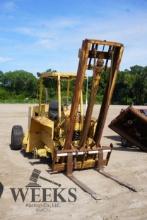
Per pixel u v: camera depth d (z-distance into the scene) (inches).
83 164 216.8
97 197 170.4
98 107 829.2
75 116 203.5
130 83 1411.2
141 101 1402.6
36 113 255.8
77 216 150.3
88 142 224.1
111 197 173.5
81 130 219.5
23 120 515.8
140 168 232.7
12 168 225.6
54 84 237.6
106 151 222.1
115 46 197.6
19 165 233.0
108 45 195.0
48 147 228.4
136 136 308.5
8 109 736.3
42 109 246.8
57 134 225.0
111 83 204.8
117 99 1450.5
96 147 221.5
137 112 301.0
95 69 197.2
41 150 236.7
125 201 168.4
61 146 219.0
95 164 221.6
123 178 207.6
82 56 192.7
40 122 228.8
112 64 201.3
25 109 735.1
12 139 279.1
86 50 191.6
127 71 1654.8
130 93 1421.0
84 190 181.5
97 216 150.4
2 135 362.9
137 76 1430.9
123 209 158.6
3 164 236.4
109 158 247.1
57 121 223.8
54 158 206.5
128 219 147.9
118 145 323.9
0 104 973.8
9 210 156.3
